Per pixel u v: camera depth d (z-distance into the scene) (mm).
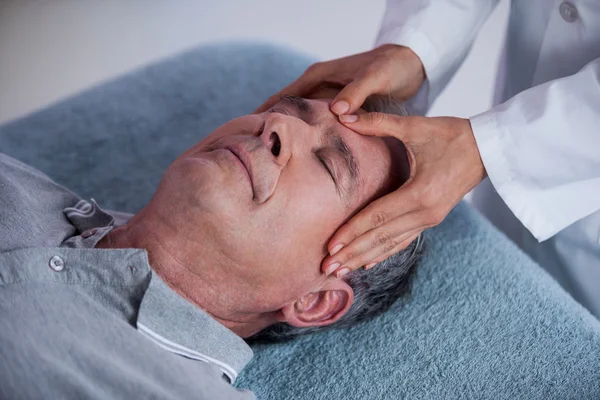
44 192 1373
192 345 1180
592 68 1260
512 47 1641
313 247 1202
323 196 1190
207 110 1975
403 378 1368
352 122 1234
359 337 1449
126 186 1756
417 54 1473
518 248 1628
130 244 1214
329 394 1343
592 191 1260
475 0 1532
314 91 1492
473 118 1271
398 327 1460
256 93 2035
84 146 1848
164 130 1910
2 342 1009
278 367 1399
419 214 1215
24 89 2549
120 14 2934
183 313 1154
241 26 2961
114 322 1101
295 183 1171
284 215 1162
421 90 1565
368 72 1361
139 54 2762
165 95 2016
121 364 1072
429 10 1494
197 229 1157
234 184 1141
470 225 1672
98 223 1353
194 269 1187
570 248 1565
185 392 1104
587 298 1612
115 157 1827
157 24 2912
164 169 1809
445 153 1238
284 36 2924
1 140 1834
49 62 2670
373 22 3008
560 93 1253
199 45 2207
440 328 1455
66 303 1093
